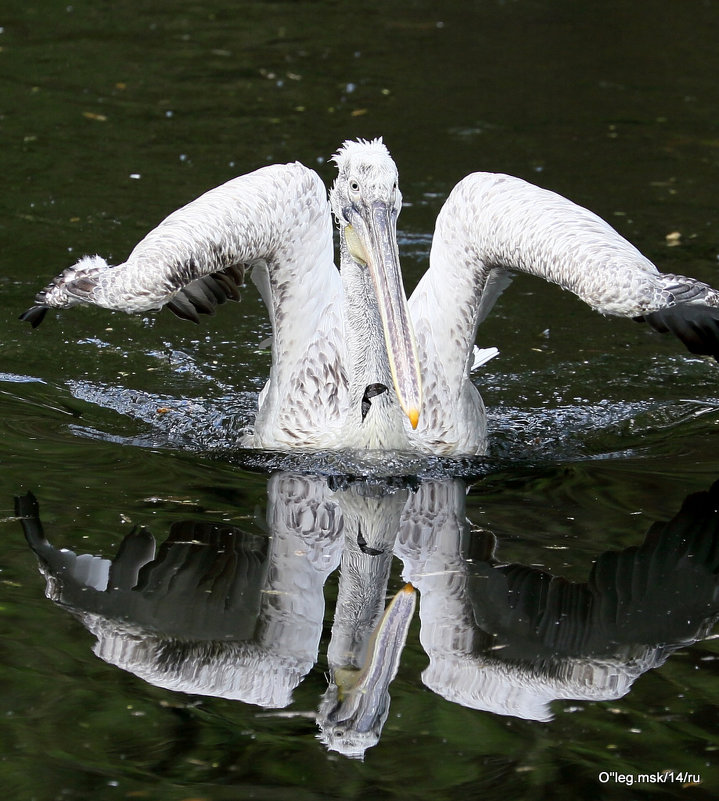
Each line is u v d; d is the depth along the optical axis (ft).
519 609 25.63
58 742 20.79
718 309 30.32
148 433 34.91
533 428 36.37
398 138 60.08
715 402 38.27
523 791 19.75
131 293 31.19
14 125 59.98
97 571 26.35
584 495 31.17
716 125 63.16
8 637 23.76
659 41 77.46
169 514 29.22
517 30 79.46
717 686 23.03
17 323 42.06
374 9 83.87
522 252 32.32
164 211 50.72
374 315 32.65
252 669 23.38
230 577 26.55
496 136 60.95
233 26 78.79
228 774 20.10
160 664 23.34
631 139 60.95
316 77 69.21
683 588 26.45
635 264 30.58
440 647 24.27
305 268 34.32
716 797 19.69
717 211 52.44
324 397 34.01
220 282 34.63
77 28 76.64
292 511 29.94
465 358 34.50
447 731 21.56
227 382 39.19
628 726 21.76
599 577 26.84
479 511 30.27
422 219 51.31
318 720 21.80
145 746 20.79
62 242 47.73
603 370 40.73
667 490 31.32
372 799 19.52
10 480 30.60
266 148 57.93
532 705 22.43
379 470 32.83
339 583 26.61
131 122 61.11
